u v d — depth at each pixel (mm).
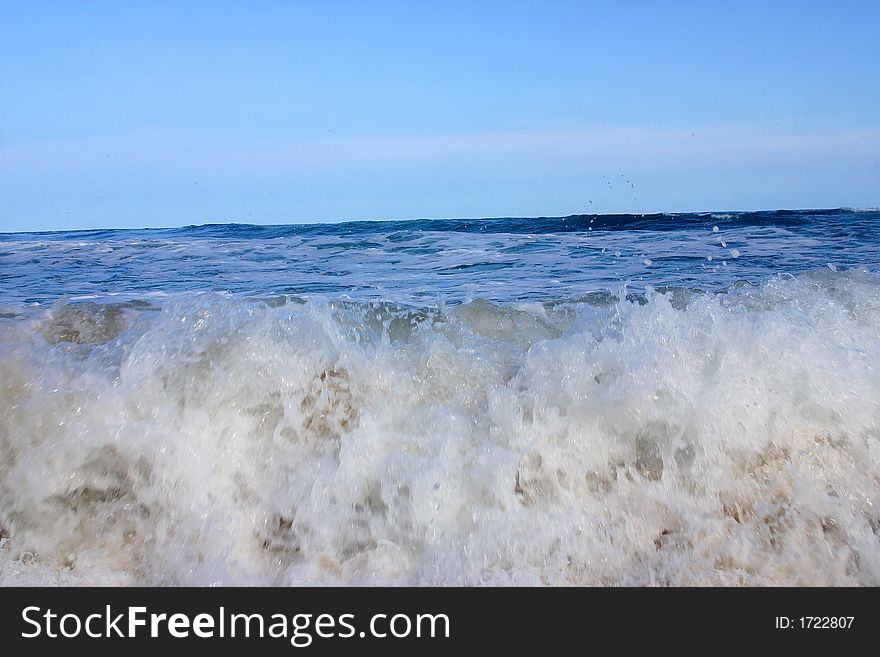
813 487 2818
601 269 7121
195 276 7633
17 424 3016
